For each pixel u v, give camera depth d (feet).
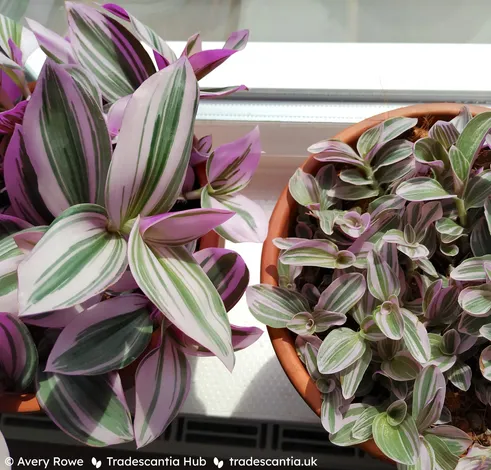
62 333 0.80
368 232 1.00
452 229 0.98
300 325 0.95
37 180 0.81
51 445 1.41
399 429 0.85
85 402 0.82
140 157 0.73
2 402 0.87
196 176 1.11
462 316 0.90
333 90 1.42
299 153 1.49
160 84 0.72
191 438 1.35
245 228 0.97
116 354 0.81
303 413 1.27
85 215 0.73
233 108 1.44
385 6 1.59
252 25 1.60
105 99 1.00
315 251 0.96
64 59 0.93
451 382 0.95
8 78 1.07
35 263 0.65
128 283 0.84
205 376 1.31
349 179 1.04
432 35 1.53
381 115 1.10
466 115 1.04
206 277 0.79
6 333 0.80
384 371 0.91
